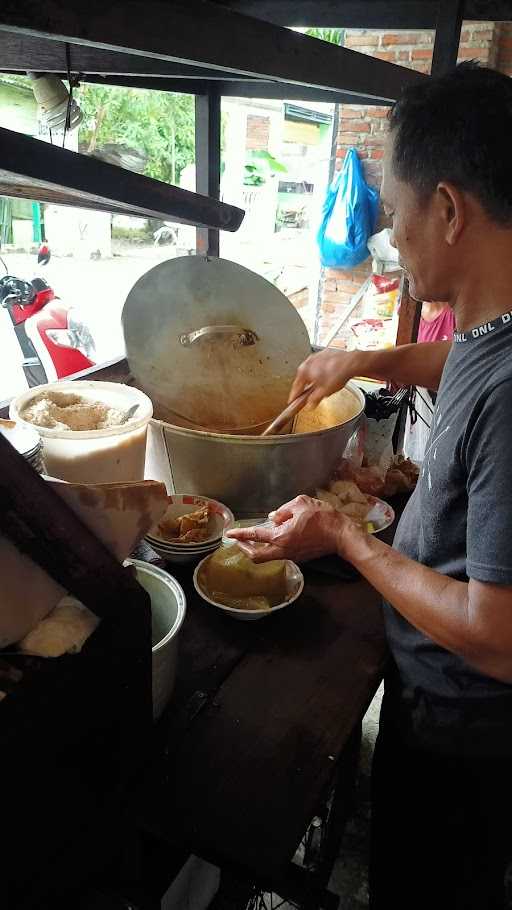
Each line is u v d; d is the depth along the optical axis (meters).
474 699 0.89
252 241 6.03
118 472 1.05
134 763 0.63
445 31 1.47
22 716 0.47
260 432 1.30
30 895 0.54
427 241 0.73
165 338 1.25
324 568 1.14
